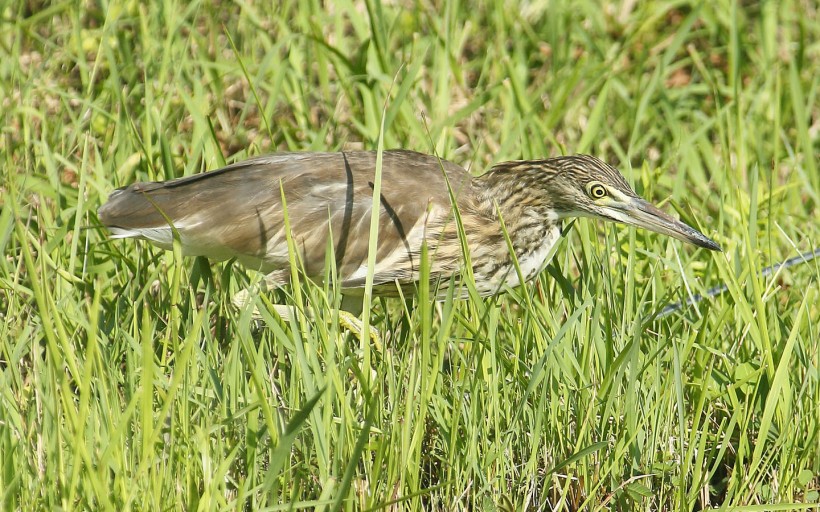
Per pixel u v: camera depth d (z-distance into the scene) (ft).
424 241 26.96
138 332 30.94
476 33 52.01
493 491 30.07
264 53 49.11
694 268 39.37
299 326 32.35
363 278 35.55
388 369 30.35
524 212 36.76
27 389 29.99
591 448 28.30
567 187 36.09
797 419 31.22
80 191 33.12
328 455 27.32
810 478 30.55
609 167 36.24
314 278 35.35
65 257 35.58
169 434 28.12
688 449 29.32
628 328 33.42
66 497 25.27
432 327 35.96
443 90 45.75
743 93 49.62
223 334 34.81
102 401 26.78
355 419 29.37
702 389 29.22
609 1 54.80
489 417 30.22
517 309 39.40
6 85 43.04
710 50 52.31
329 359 27.27
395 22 48.16
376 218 28.58
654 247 38.50
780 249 41.34
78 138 39.58
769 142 48.37
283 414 29.68
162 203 34.09
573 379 31.14
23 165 39.60
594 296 34.83
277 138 45.16
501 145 43.09
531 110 43.32
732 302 33.86
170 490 26.48
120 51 45.55
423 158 37.32
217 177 34.76
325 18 48.49
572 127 47.93
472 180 37.35
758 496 31.19
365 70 44.88
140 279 35.63
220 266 37.70
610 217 36.06
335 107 45.75
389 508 28.17
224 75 45.09
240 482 27.02
